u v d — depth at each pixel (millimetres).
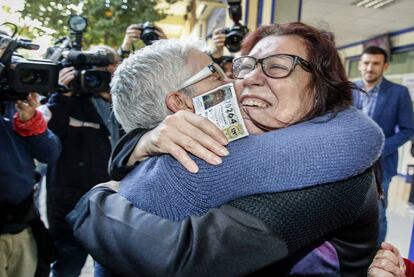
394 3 5148
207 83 729
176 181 583
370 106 2545
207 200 559
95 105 1812
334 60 683
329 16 6000
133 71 740
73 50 1630
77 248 1829
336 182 544
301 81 657
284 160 536
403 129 2443
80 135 1807
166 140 609
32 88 1215
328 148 548
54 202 1808
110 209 621
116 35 2576
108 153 1857
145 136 694
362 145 573
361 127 596
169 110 718
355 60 8266
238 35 1896
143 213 586
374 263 693
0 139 1269
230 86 645
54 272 1843
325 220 548
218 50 2014
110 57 1634
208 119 623
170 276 503
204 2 3006
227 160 562
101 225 605
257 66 683
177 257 506
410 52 6520
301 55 660
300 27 690
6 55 1163
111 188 725
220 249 502
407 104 2447
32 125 1367
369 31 6953
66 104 1765
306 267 597
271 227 511
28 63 1191
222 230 513
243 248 504
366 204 612
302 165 532
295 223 523
